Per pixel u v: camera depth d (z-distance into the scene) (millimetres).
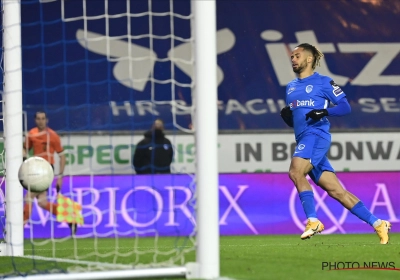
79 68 47469
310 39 49656
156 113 47156
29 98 46562
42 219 42750
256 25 49469
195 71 18734
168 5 48656
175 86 47781
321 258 23047
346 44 49875
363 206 29375
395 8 50500
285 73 49156
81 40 47719
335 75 49562
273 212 45812
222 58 48906
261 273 19406
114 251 28875
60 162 40656
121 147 45781
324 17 49969
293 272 19625
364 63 49719
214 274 18500
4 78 27016
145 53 48000
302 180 28141
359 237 40781
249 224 45500
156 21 48531
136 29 48281
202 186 18500
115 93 47344
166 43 48406
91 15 47969
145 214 43938
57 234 42938
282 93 48938
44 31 47312
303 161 27922
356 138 47938
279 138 47688
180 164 45469
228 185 45688
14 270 21406
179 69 48188
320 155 28094
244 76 48844
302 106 27984
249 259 22922
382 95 49531
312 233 28094
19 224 26766
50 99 46844
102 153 45594
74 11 47844
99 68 47531
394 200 46906
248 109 48406
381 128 48531
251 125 48156
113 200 43969
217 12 49250
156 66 47938
